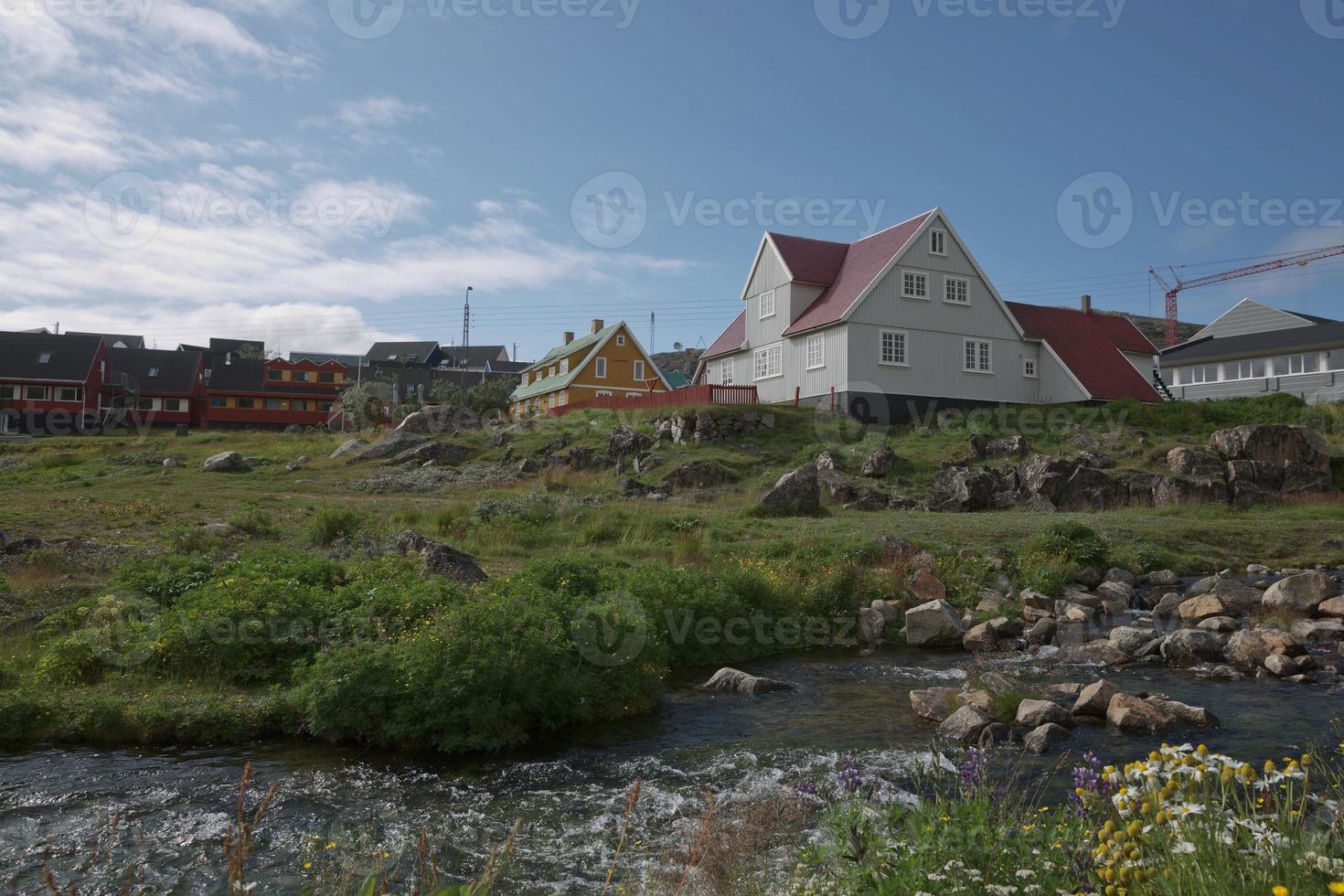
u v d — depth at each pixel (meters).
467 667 9.38
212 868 6.23
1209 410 37.88
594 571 14.23
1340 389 49.78
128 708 9.48
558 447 37.91
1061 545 20.05
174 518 23.00
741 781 8.05
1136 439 34.59
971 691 10.92
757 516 26.16
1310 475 30.53
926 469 32.75
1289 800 3.41
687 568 16.73
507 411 69.50
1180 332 111.81
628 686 10.84
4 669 10.38
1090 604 17.38
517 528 22.33
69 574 15.20
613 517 23.95
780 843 5.88
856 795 4.64
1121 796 3.58
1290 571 20.34
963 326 40.44
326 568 13.80
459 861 6.31
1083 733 9.44
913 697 10.75
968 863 3.74
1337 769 6.74
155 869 6.19
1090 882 3.37
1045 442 35.22
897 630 16.05
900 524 23.97
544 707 9.87
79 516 22.69
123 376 75.81
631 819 7.14
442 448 37.81
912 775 8.06
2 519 21.36
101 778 8.12
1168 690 11.61
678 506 27.80
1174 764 3.55
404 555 16.56
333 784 8.07
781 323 42.72
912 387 39.09
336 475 35.16
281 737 9.48
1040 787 7.57
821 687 12.20
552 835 6.82
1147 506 29.31
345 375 80.19
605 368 59.91
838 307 39.28
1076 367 41.59
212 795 7.71
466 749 9.00
